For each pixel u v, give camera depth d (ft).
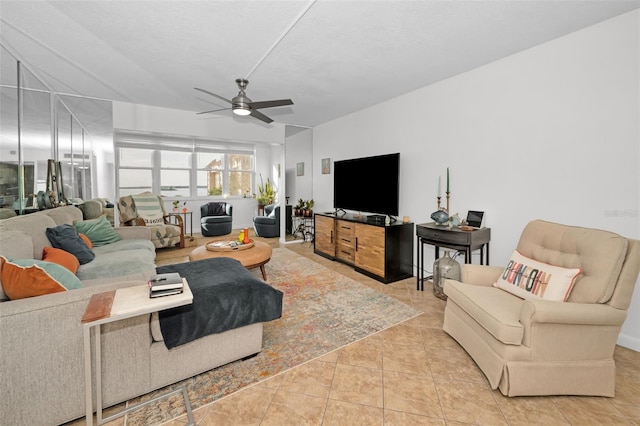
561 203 8.20
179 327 5.42
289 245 19.04
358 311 9.04
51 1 6.54
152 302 4.37
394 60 9.52
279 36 8.00
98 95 13.23
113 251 10.23
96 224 11.41
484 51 8.92
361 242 12.92
